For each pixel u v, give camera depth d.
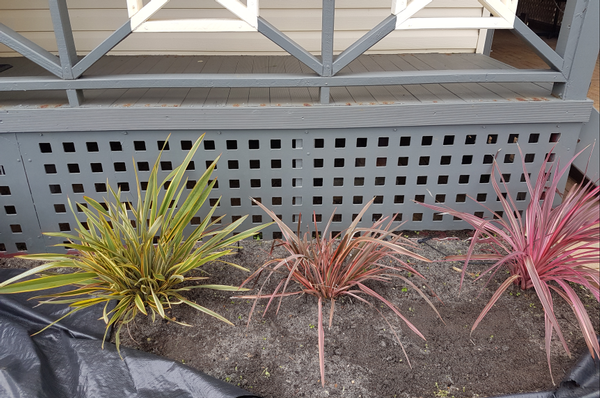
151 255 2.01
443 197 3.00
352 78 2.28
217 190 2.55
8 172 2.39
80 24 3.34
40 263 2.54
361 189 2.59
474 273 2.38
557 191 2.59
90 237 1.98
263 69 2.98
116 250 1.97
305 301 2.17
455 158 2.54
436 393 1.74
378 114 2.34
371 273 2.13
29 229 2.54
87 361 1.78
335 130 2.41
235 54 3.53
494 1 2.19
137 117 2.28
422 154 2.51
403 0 2.14
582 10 2.21
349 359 1.88
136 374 1.72
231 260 2.49
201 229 2.19
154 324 2.04
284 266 2.40
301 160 2.55
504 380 1.79
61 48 2.13
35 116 2.24
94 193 2.49
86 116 2.26
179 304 2.16
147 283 2.01
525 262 1.91
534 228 2.06
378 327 2.04
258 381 1.78
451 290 2.26
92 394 1.65
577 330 2.02
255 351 1.92
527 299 2.21
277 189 2.56
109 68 2.99
